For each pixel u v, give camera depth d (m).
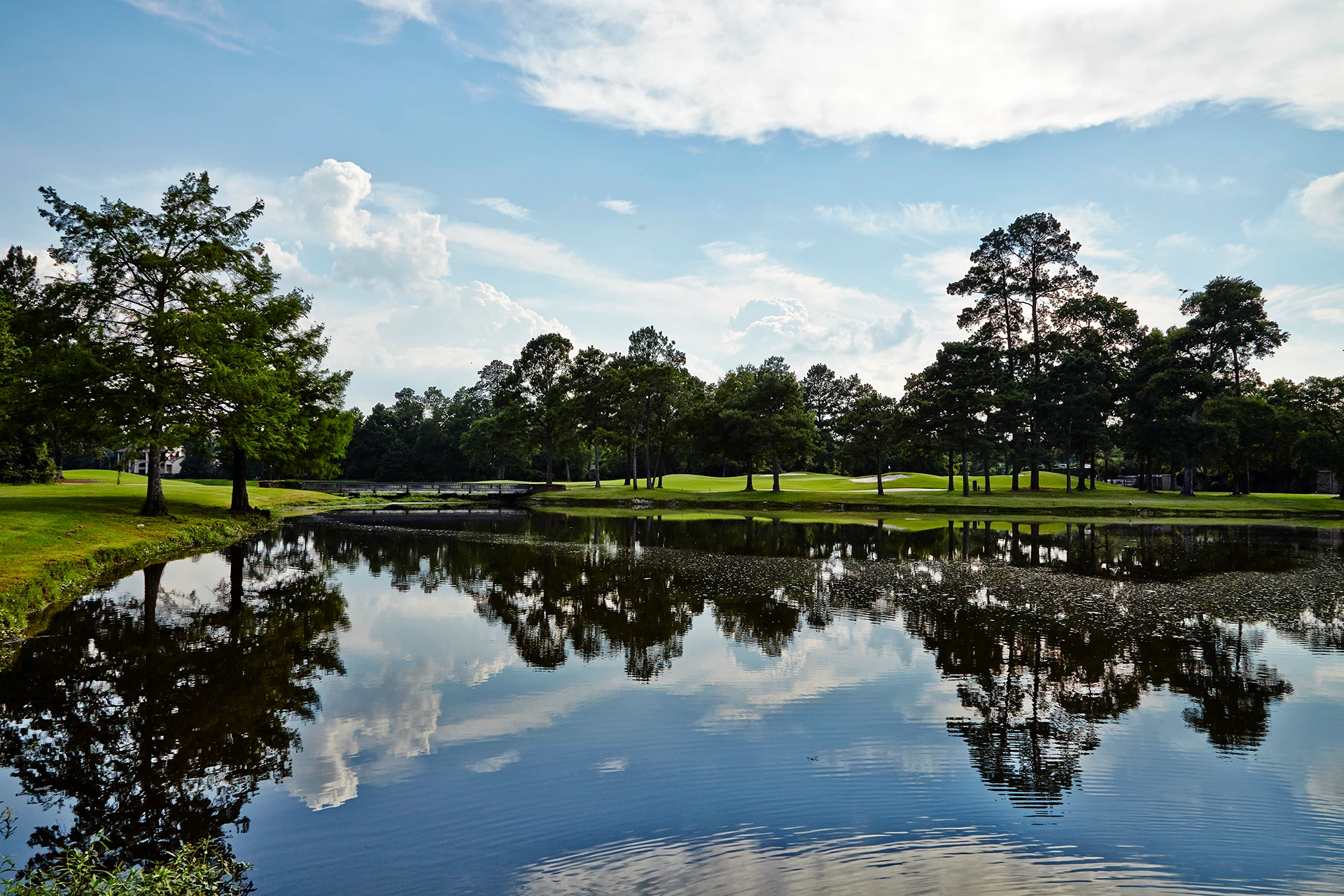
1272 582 21.34
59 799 7.76
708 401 82.50
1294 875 6.43
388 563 24.84
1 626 14.04
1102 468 112.06
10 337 28.72
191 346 29.94
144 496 38.28
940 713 10.45
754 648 13.84
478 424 106.44
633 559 26.42
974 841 7.00
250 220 34.19
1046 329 73.81
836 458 107.44
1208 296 66.44
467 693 11.21
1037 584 20.92
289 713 10.30
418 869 6.45
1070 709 10.63
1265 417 63.31
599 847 6.84
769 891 6.09
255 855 6.66
